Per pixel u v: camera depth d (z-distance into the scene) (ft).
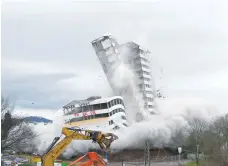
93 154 136.26
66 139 139.85
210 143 250.78
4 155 214.90
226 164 221.25
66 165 206.59
